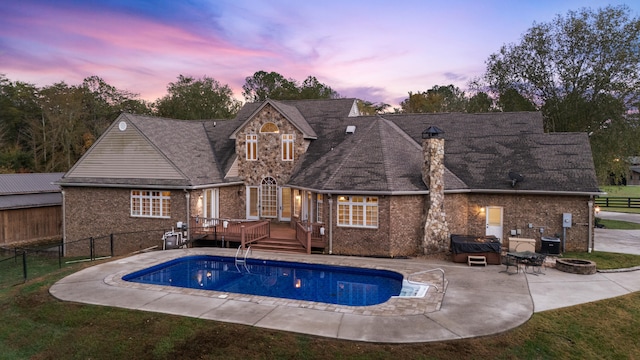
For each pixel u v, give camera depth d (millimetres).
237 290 13891
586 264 15398
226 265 17703
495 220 20203
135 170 21891
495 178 20328
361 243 18328
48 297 11969
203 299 11734
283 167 24672
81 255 22812
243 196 25594
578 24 31547
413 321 10078
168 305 11172
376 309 10953
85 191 22656
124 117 22078
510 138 22766
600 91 31547
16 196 27672
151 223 21578
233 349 8711
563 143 21375
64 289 12695
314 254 18625
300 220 22250
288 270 16766
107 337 9398
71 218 22953
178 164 21531
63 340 9398
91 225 22609
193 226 20953
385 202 17891
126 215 21953
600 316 11023
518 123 23625
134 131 21891
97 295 12086
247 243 20016
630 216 33594
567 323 10445
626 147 31391
